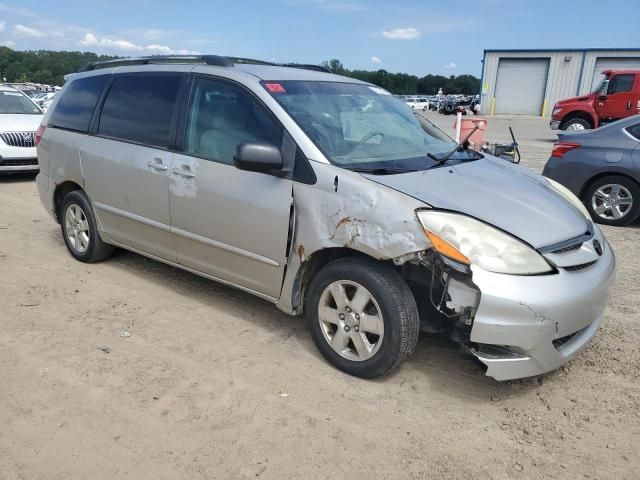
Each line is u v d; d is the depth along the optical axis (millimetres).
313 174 3363
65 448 2709
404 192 3125
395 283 3131
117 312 4250
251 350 3703
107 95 4789
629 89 16625
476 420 3021
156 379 3318
